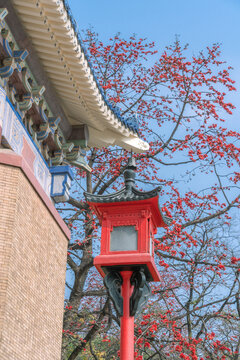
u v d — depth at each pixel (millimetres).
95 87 9898
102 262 8945
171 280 18688
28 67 9195
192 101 21438
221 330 17938
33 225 8359
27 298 7801
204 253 18656
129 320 8922
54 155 10812
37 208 8625
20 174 7934
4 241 7340
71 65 9344
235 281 18250
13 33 8523
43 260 8711
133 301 8961
